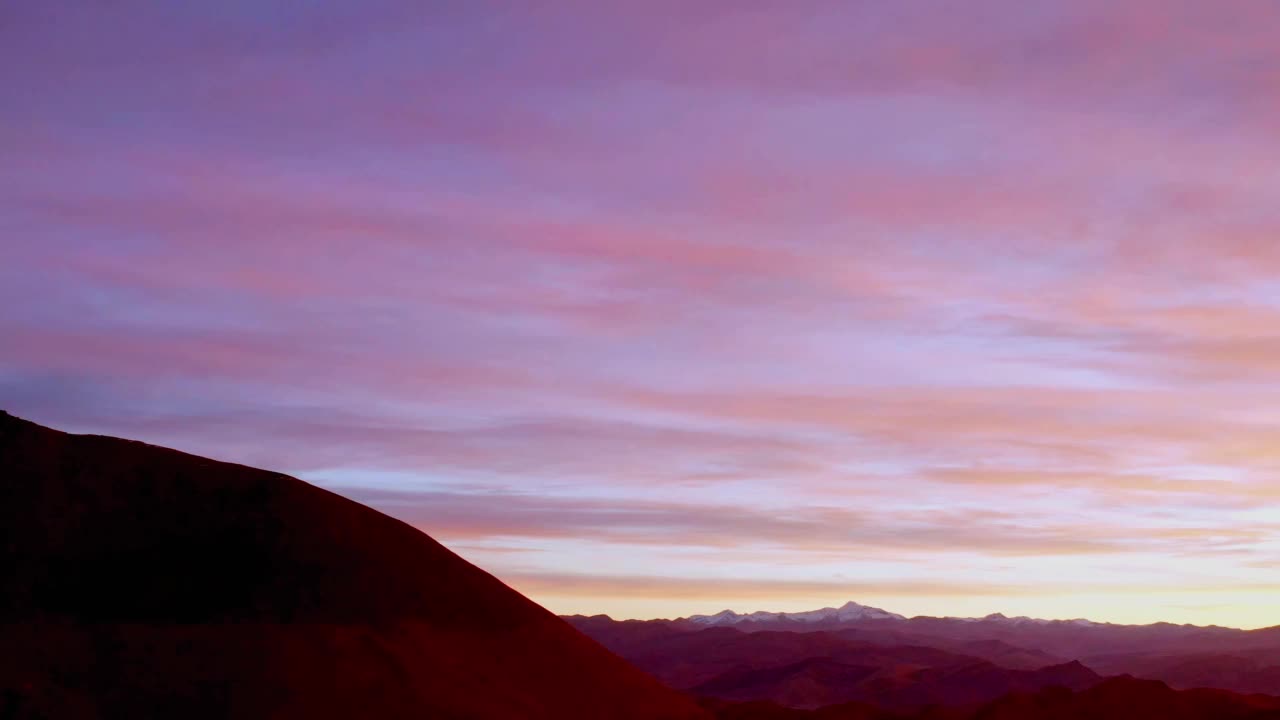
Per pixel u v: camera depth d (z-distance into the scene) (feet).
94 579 96.73
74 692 84.89
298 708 88.12
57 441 106.52
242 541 103.86
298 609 99.19
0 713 80.53
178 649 91.66
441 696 95.55
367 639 98.73
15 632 89.76
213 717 85.15
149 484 106.52
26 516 98.68
